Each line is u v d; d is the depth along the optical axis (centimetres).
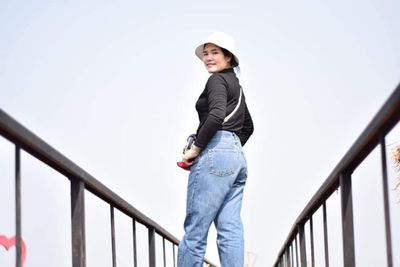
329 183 267
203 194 321
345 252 235
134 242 380
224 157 320
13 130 160
